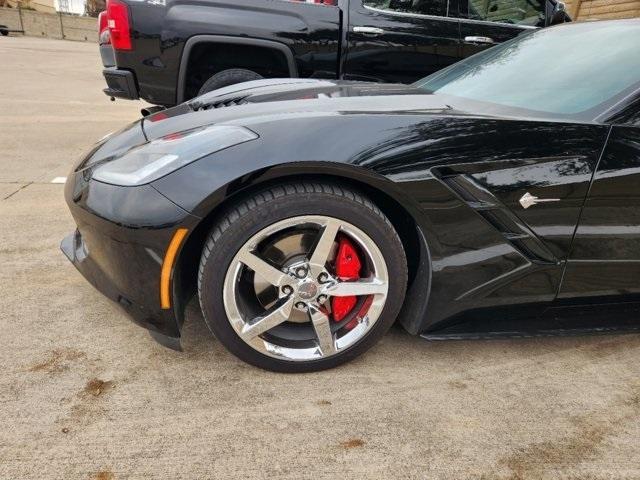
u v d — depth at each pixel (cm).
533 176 166
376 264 168
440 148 161
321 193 156
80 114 655
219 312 162
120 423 154
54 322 202
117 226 154
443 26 406
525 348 205
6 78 948
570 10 862
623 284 188
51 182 376
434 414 165
